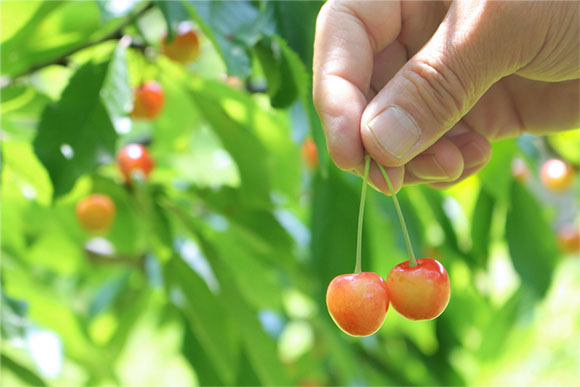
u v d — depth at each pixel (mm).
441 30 459
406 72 459
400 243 756
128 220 799
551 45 459
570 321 1366
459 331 1033
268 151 752
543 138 949
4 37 670
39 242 899
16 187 788
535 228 832
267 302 881
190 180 791
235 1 583
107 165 750
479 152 540
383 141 457
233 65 569
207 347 778
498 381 1327
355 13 495
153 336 1255
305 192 901
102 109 637
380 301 455
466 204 966
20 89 679
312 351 1238
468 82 458
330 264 725
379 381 1034
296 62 568
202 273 788
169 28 593
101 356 919
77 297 1143
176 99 797
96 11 669
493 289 1314
